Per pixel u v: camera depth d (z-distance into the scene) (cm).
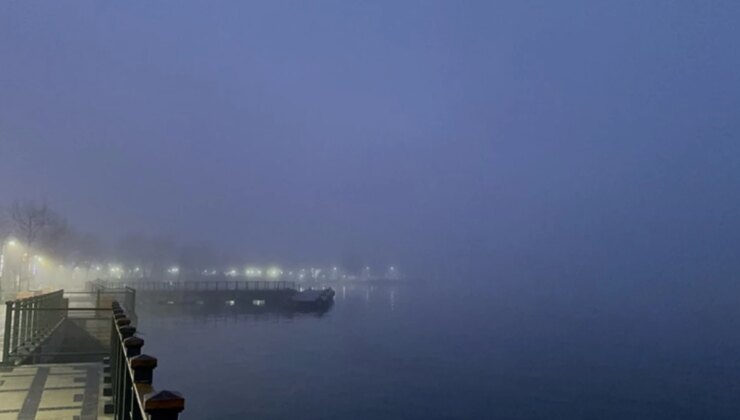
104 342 1903
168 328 5803
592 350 5138
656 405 3036
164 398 326
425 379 3591
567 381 3625
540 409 2900
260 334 5609
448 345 5275
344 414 2659
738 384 3575
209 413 2606
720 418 2808
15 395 920
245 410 2673
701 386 3538
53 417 786
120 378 681
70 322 1897
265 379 3422
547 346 5378
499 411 2830
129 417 551
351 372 3759
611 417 2773
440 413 2758
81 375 1095
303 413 2656
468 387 3375
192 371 3634
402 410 2783
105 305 2509
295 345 4941
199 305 7119
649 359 4638
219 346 4719
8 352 1208
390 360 4306
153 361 450
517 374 3844
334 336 5694
